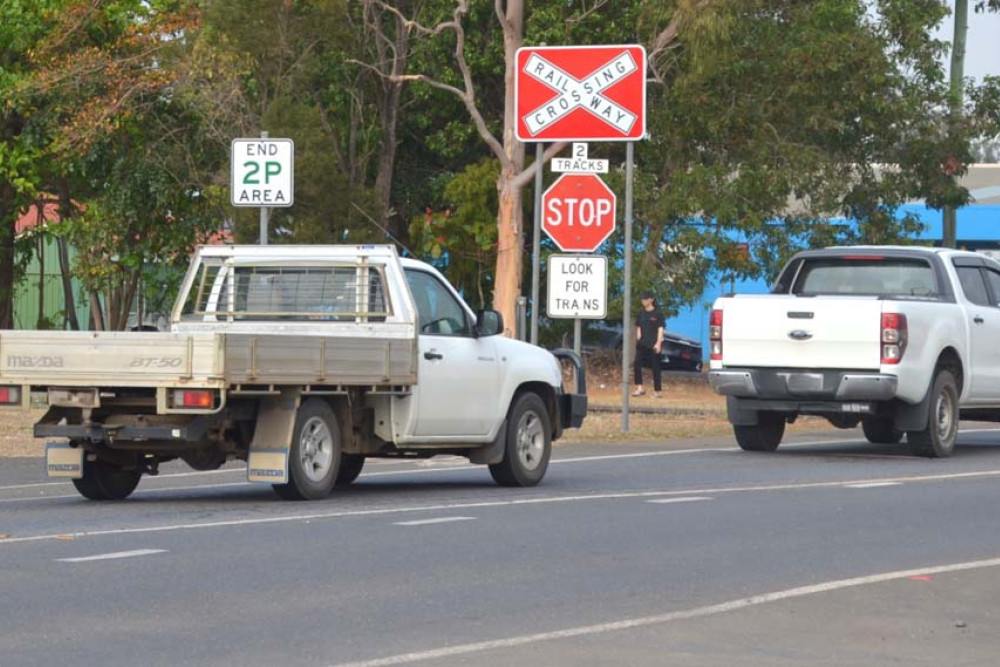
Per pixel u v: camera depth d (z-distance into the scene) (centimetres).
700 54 7506
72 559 2406
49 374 3128
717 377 4525
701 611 2061
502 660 1755
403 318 3416
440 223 8469
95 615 1978
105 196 7931
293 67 8431
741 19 7888
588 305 5109
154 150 7862
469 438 3553
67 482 3716
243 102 7731
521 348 3725
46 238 9556
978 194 13688
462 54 7669
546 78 5456
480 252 8525
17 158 7894
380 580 2264
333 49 8638
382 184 8731
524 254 8781
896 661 1788
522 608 2072
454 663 1736
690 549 2609
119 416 3153
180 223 8056
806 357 4425
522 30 7981
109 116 7494
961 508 3231
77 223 8038
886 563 2489
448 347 3503
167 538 2645
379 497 3366
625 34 8475
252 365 3041
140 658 1739
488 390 3588
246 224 7775
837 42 8212
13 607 2025
